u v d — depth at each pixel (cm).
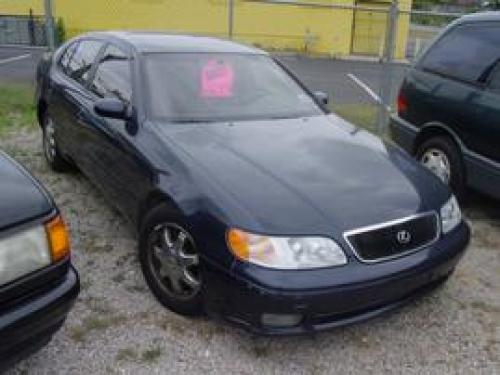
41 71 626
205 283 327
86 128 478
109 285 395
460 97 541
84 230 475
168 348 336
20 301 255
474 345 358
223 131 405
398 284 324
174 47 473
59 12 2091
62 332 343
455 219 375
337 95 1315
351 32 2270
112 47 495
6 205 259
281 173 353
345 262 312
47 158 625
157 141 387
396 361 339
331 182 351
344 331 362
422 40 2728
